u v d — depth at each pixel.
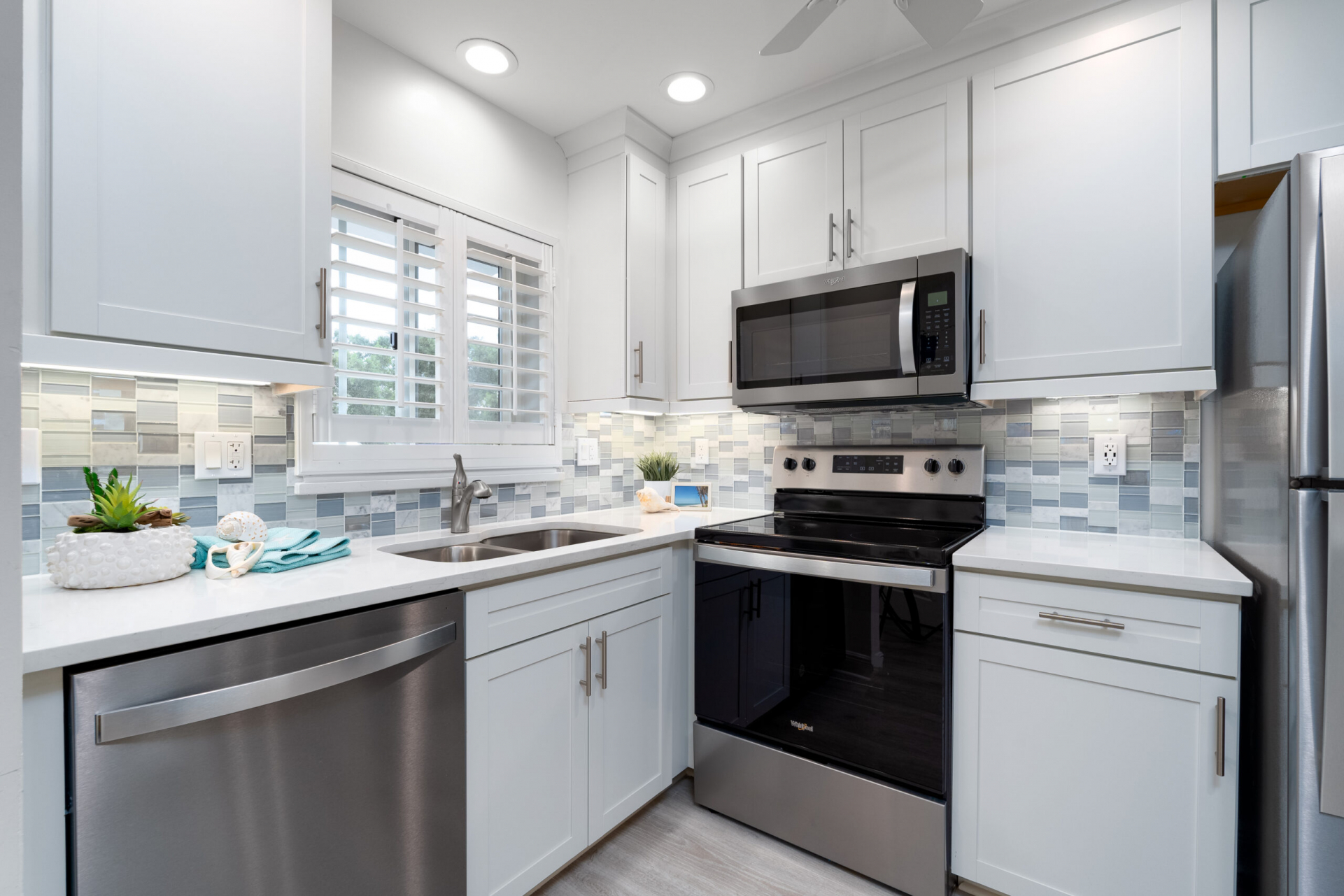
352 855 1.12
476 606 1.32
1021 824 1.43
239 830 0.98
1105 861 1.34
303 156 1.36
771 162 2.15
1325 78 1.34
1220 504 1.56
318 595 1.08
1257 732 1.29
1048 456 1.91
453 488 1.88
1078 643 1.37
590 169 2.30
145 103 1.13
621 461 2.61
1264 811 1.25
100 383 1.29
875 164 1.92
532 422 2.25
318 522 1.65
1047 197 1.64
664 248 2.38
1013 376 1.68
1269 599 1.22
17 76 0.50
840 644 1.64
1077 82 1.61
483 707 1.34
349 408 1.74
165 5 1.16
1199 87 1.46
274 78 1.31
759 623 1.79
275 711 1.02
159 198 1.14
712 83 2.01
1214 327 1.45
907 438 2.16
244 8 1.27
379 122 1.77
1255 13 1.41
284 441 1.58
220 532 1.33
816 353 1.95
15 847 0.49
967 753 1.50
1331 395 1.07
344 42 1.69
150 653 0.91
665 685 1.89
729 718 1.85
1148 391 1.51
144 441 1.34
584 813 1.59
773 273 2.13
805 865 1.65
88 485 1.17
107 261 1.08
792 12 1.68
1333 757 1.07
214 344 1.21
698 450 2.65
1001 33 1.71
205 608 0.99
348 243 1.67
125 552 1.12
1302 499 1.10
